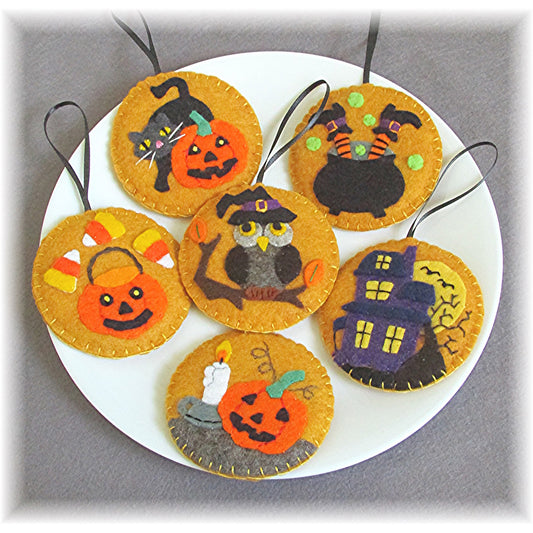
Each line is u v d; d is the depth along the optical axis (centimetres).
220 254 40
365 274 41
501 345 45
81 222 42
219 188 43
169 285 41
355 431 39
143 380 41
